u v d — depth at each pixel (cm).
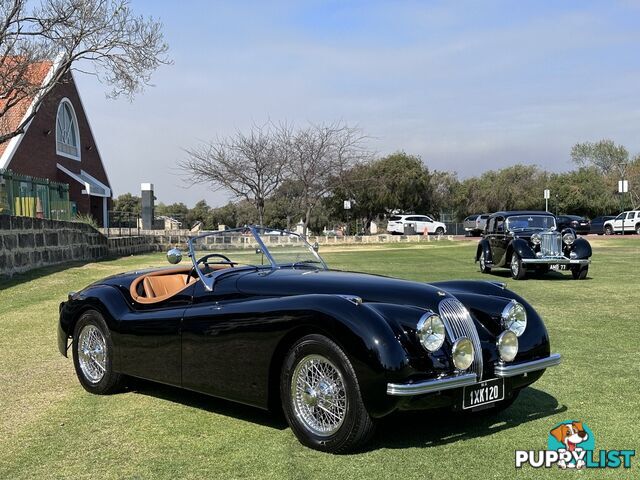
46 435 463
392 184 5509
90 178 3916
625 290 1275
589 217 6712
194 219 5888
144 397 562
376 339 397
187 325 498
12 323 927
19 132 2144
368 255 2541
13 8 1952
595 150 7862
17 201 1673
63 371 655
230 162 3550
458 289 522
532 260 1485
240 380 462
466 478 378
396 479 376
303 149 3666
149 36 2142
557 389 568
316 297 432
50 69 2562
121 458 417
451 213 6450
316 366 427
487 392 443
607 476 382
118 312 557
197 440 448
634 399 537
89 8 2036
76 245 2064
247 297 493
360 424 402
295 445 434
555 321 909
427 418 488
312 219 5116
